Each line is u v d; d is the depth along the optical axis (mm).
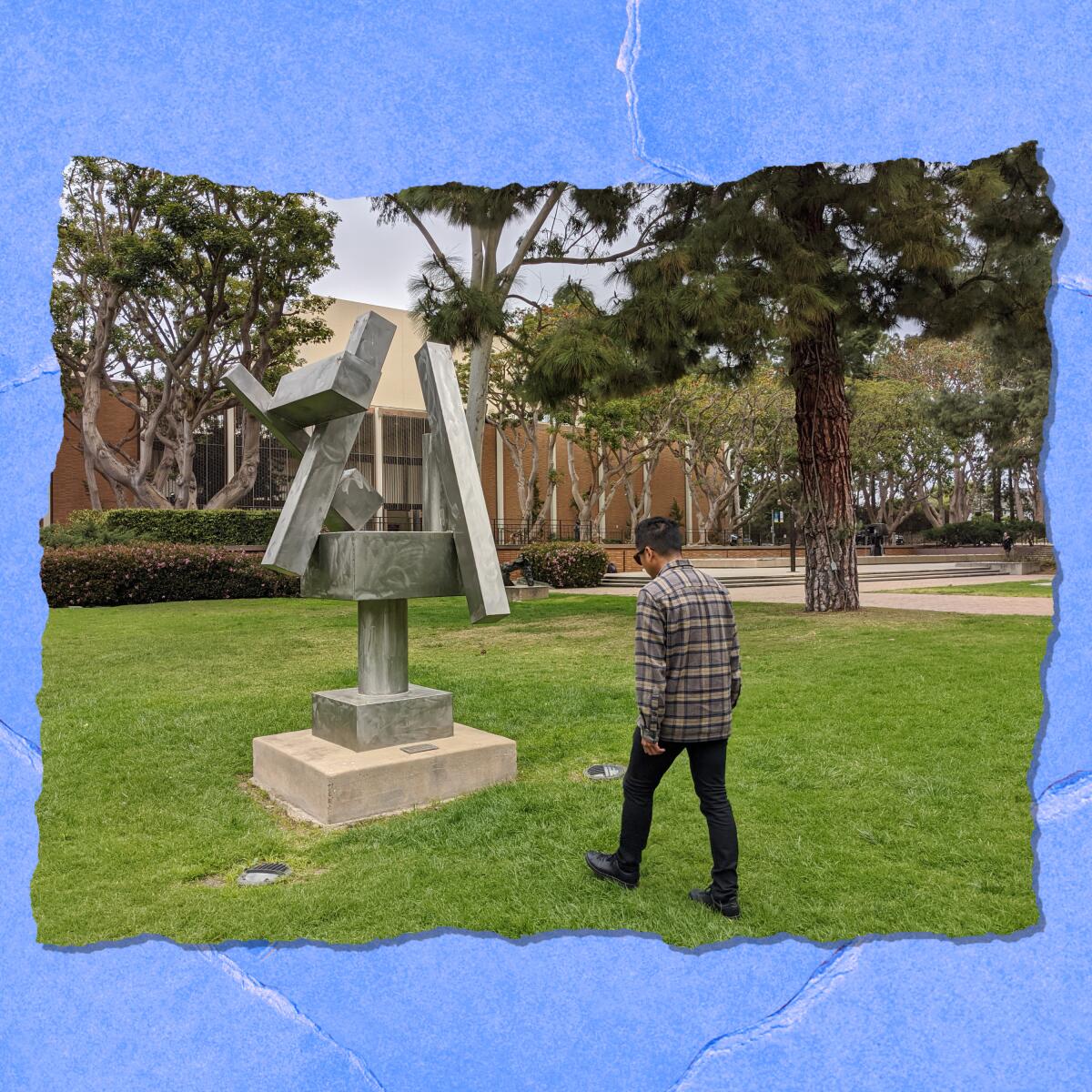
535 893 3227
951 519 46875
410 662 8836
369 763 4246
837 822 3963
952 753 4988
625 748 5340
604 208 10234
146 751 5406
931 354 35188
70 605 15719
